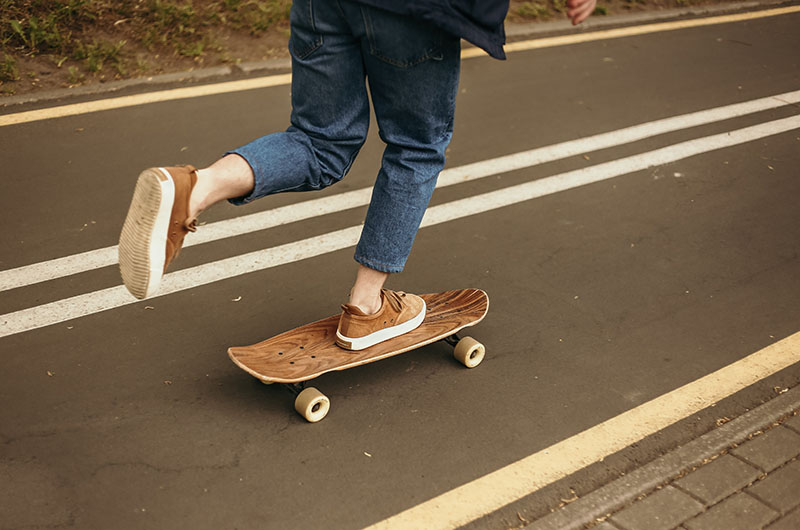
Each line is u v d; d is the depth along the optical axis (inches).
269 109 209.6
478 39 92.3
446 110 101.3
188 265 142.2
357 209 165.5
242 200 96.3
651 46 277.0
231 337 123.7
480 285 141.4
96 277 136.9
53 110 199.3
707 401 116.3
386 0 91.2
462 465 101.9
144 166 175.8
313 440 104.0
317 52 97.6
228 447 101.7
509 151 194.1
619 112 220.4
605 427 110.2
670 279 146.7
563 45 271.6
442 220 162.4
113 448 100.0
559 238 158.4
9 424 102.5
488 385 116.7
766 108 228.5
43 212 155.4
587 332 130.3
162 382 112.7
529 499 97.7
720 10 323.0
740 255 155.9
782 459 105.7
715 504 97.9
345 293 137.4
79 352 117.6
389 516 93.4
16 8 229.5
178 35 240.2
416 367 119.6
